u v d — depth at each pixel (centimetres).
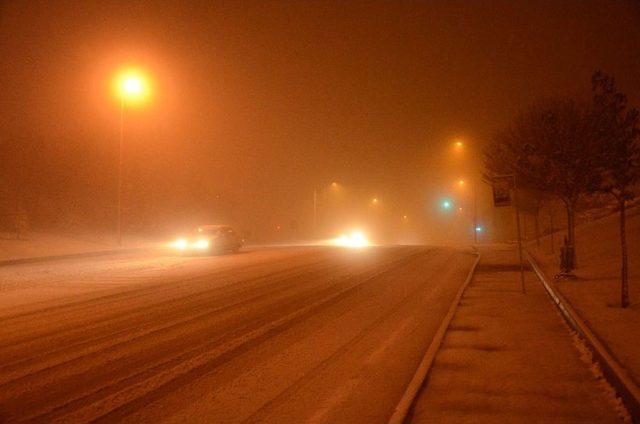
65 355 937
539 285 1758
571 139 1812
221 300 1536
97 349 977
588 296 1297
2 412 673
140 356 927
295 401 703
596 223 3045
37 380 798
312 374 821
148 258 3030
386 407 676
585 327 950
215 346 997
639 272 1575
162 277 2098
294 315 1305
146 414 662
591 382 734
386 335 1080
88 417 654
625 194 1195
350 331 1121
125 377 809
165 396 726
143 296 1614
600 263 1864
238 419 643
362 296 1605
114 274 2216
